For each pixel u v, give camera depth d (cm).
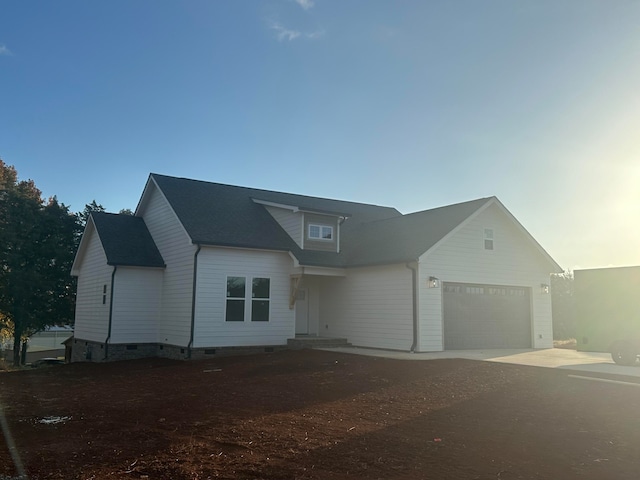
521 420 866
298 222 2134
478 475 612
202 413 946
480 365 1418
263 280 2017
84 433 816
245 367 1533
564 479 598
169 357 1998
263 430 814
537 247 2172
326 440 757
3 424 888
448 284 1936
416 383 1195
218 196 2319
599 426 820
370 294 2014
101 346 2106
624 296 1803
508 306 2111
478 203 2055
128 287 2089
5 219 3002
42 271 3088
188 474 609
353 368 1419
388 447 722
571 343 2477
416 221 2230
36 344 5172
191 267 1911
